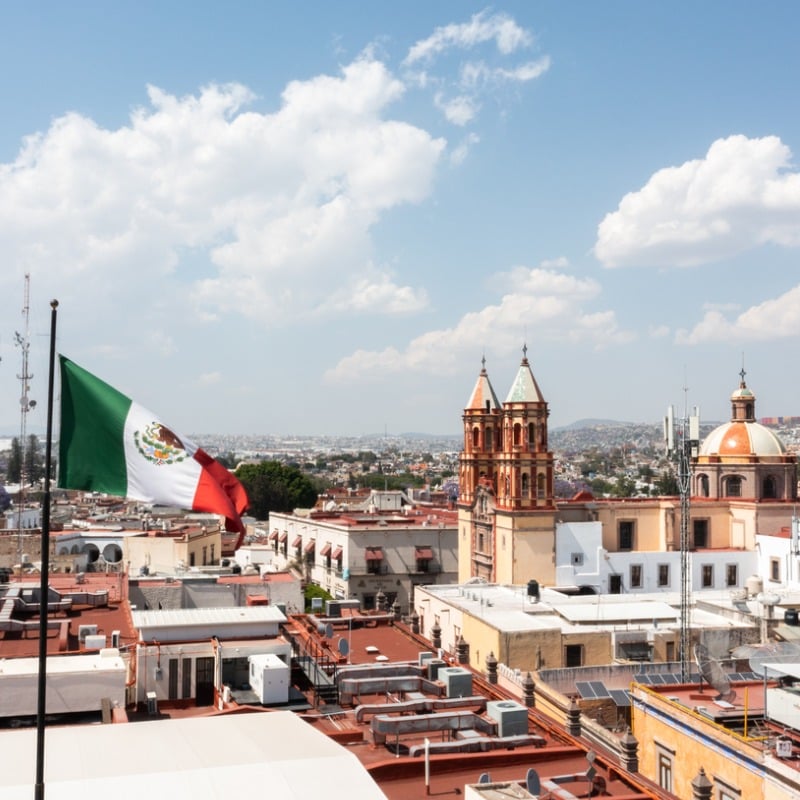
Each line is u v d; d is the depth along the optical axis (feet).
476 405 354.95
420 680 130.72
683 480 206.69
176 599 216.74
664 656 209.46
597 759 106.63
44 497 71.97
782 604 243.60
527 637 204.85
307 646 156.87
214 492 95.40
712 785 116.16
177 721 95.45
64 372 94.63
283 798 77.87
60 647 136.26
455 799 95.35
